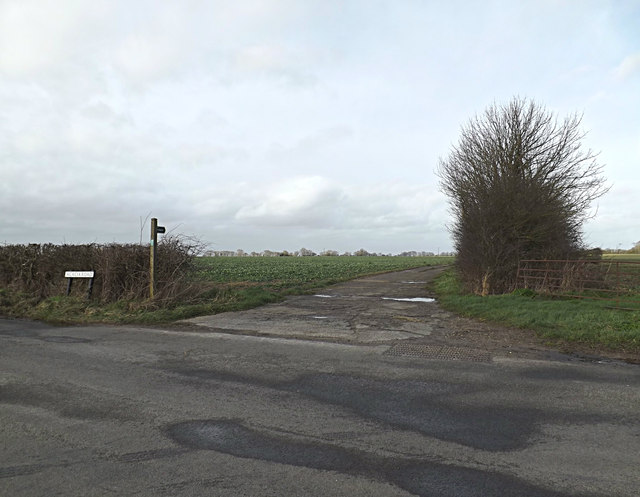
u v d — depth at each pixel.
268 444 4.07
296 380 6.08
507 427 4.46
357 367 6.75
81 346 8.27
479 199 17.48
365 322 10.93
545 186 17.42
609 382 5.98
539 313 10.95
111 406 5.07
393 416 4.76
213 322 10.90
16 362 7.08
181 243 14.37
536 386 5.80
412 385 5.84
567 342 8.47
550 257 15.89
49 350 7.94
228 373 6.43
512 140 18.92
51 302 13.36
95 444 4.06
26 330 9.98
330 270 38.91
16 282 15.55
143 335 9.34
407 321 11.10
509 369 6.63
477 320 11.22
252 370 6.59
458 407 5.04
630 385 5.84
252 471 3.55
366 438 4.20
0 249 16.16
